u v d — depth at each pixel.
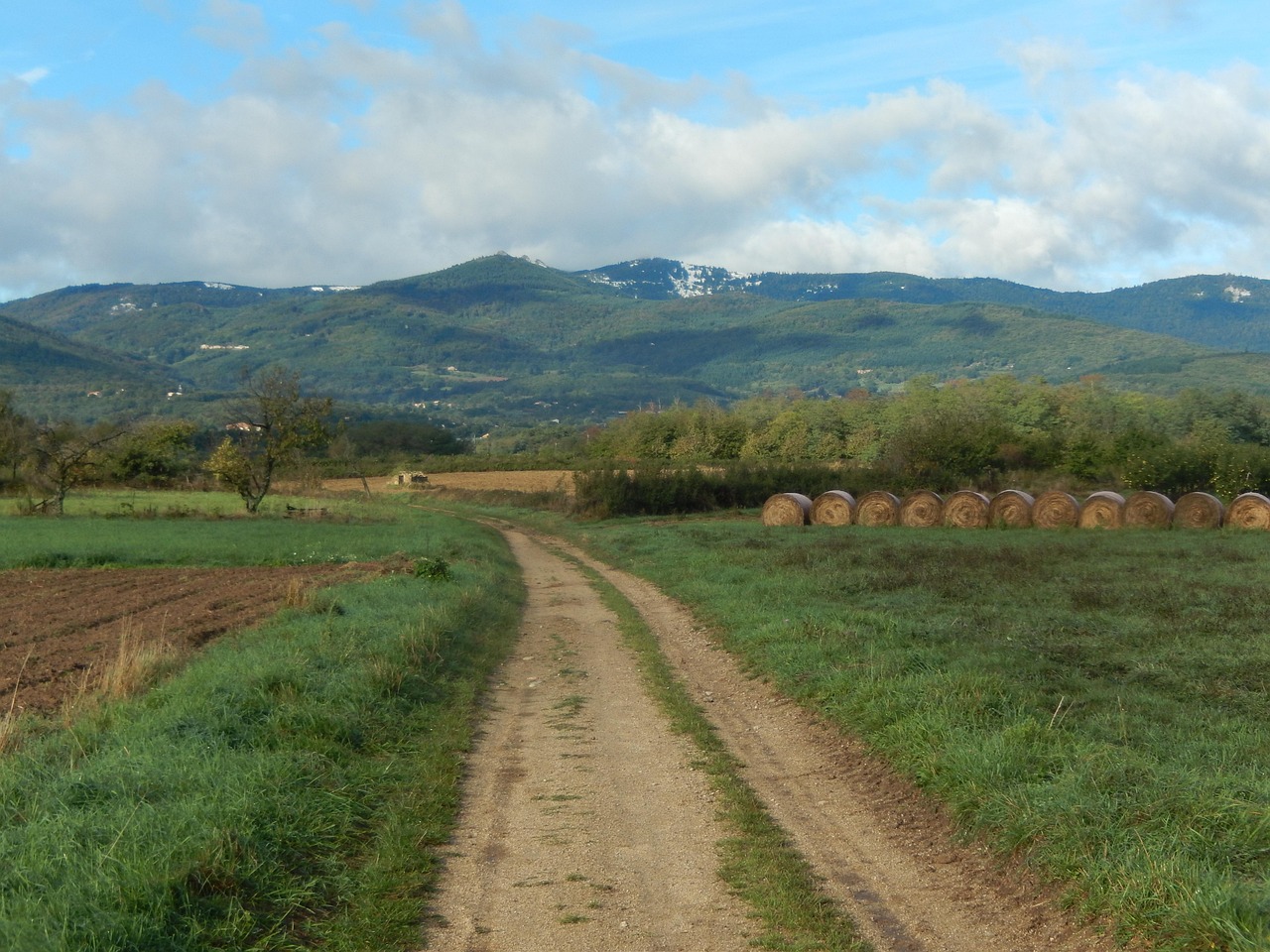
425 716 11.02
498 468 96.31
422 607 16.97
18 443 63.03
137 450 72.06
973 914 5.99
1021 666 11.27
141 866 5.60
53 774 7.46
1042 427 74.19
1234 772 7.14
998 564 22.17
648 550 31.81
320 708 9.77
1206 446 46.12
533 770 9.38
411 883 6.45
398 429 131.75
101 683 11.30
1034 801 6.80
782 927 5.79
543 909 6.08
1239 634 13.28
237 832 6.32
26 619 17.77
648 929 5.79
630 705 12.22
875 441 85.38
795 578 20.80
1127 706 9.39
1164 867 5.56
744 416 102.31
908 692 10.20
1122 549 25.64
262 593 21.39
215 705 9.38
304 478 73.69
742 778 9.02
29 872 5.49
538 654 16.05
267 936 5.52
